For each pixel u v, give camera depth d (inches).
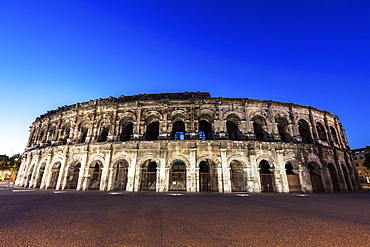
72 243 263.3
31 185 1467.8
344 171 1466.5
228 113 1311.5
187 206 580.7
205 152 1175.0
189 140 1184.8
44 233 306.5
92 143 1285.7
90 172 1267.2
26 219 401.1
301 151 1264.8
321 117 1539.1
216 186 1176.8
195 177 1121.4
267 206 592.1
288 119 1384.1
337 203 677.9
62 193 994.7
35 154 1576.0
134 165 1182.9
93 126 1397.6
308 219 415.2
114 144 1258.0
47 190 1202.0
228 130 1553.9
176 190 1168.2
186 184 1135.0
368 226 361.7
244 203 656.4
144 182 1233.4
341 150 1496.1
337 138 1587.1
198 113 1299.2
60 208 535.8
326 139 1483.8
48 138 1626.5
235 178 1228.5
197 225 358.0
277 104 1386.6
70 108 1659.7
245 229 334.6
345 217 440.5
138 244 260.2
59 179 1300.4
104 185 1183.6
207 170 1423.5
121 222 378.3
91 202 659.4
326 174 1275.8
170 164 1159.0
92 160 1273.4
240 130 1294.3
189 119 1288.1
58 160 1378.0
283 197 864.3
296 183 1202.0
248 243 267.9
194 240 277.1
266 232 319.0
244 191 1157.7
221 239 282.5
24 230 322.3
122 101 1481.3
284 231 326.3
